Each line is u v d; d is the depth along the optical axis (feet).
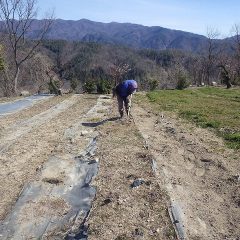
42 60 170.09
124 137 39.58
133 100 73.87
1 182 27.71
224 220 22.22
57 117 53.98
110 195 24.81
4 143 38.11
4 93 122.62
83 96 84.69
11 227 21.65
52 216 22.81
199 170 30.04
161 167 30.22
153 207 23.09
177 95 86.43
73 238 20.24
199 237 20.27
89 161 31.89
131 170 29.27
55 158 32.94
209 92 97.40
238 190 25.84
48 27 130.62
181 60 209.97
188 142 37.81
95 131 43.37
